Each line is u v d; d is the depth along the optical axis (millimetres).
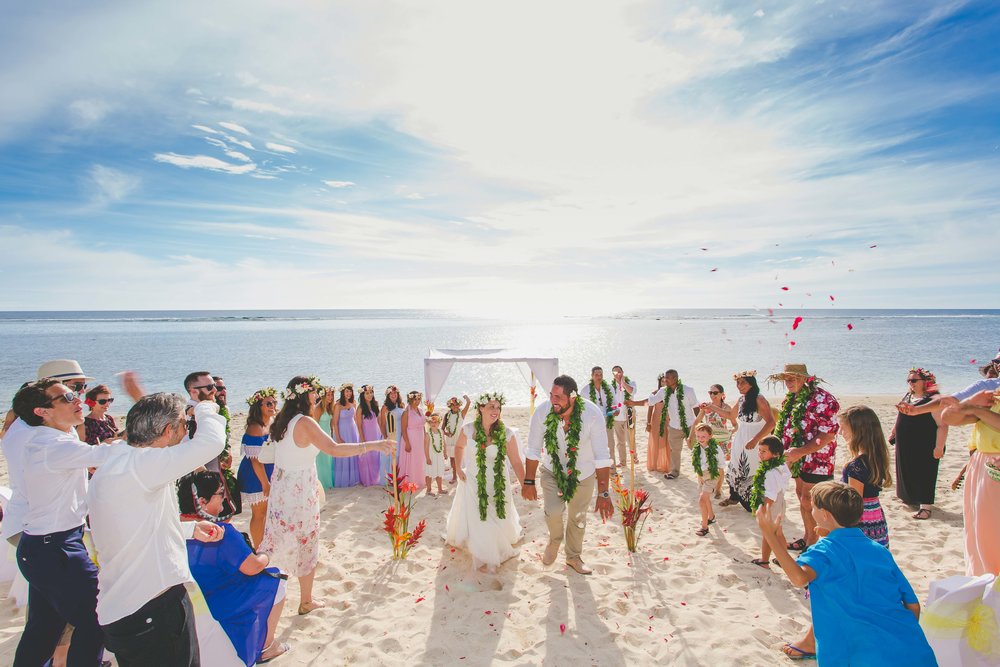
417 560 5324
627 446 10453
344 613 4320
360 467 8008
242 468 5332
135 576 2434
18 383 24125
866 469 4121
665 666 3625
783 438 5297
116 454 2490
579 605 4422
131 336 61281
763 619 4188
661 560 5289
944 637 3096
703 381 23484
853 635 2752
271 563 4152
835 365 29109
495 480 4945
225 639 3111
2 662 3656
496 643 3900
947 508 6668
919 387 6574
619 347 42562
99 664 3127
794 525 6211
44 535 3074
